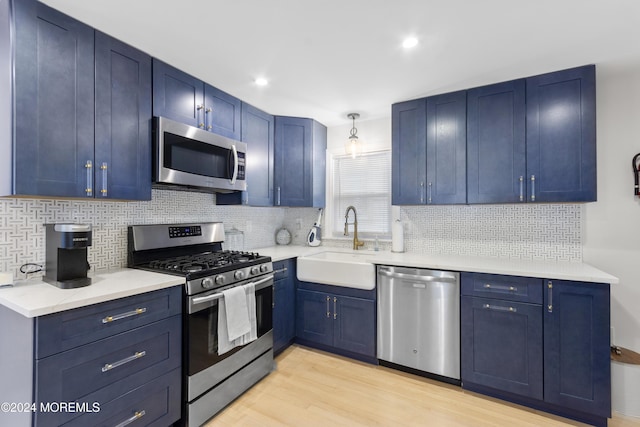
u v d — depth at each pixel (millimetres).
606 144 2191
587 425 1796
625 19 1530
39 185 1402
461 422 1815
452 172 2445
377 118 3184
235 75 2180
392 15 1515
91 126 1601
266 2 1417
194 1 1407
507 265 2154
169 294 1664
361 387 2180
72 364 1270
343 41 1753
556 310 1858
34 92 1388
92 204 1909
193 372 1751
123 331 1449
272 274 2408
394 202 2699
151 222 2248
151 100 1907
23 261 1629
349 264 2529
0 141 1381
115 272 1865
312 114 3047
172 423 1675
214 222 2658
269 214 3500
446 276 2193
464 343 2133
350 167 3416
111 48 1693
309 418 1847
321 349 2789
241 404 1986
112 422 1403
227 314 1939
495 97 2293
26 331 1194
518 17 1522
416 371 2352
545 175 2121
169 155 1938
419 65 2033
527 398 1967
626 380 1839
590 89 2006
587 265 2154
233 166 2398
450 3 1421
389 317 2416
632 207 2135
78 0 1396
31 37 1379
